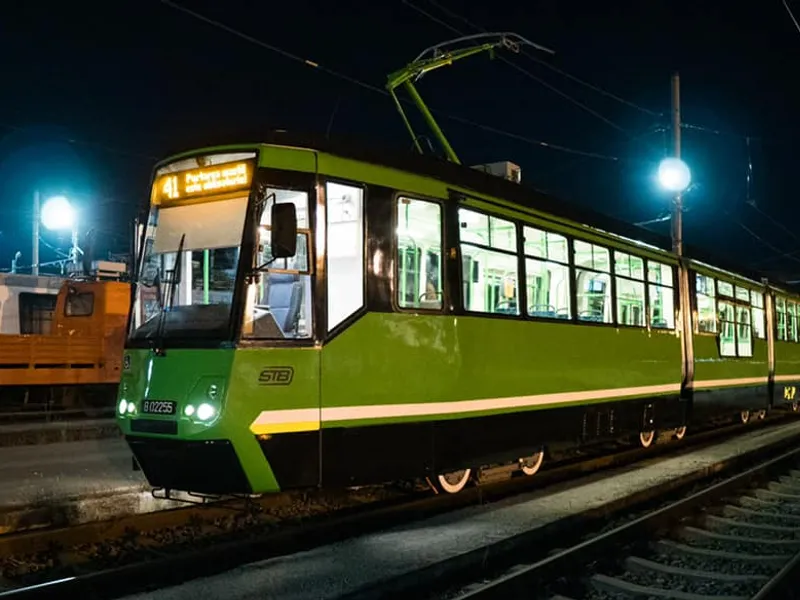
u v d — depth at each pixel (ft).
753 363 58.03
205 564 21.40
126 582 19.76
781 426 63.46
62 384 60.90
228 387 22.06
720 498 31.83
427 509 28.19
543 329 32.27
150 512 25.99
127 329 25.03
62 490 30.42
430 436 26.66
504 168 44.34
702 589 20.66
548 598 19.67
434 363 26.73
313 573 21.03
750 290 59.21
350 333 24.30
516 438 30.71
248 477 22.50
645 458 43.32
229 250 23.15
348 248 24.62
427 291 26.94
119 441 46.55
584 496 32.01
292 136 23.98
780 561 22.82
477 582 20.86
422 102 42.70
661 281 44.11
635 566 22.39
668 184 58.59
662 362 42.86
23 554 22.00
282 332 23.06
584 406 35.27
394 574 20.89
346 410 24.07
